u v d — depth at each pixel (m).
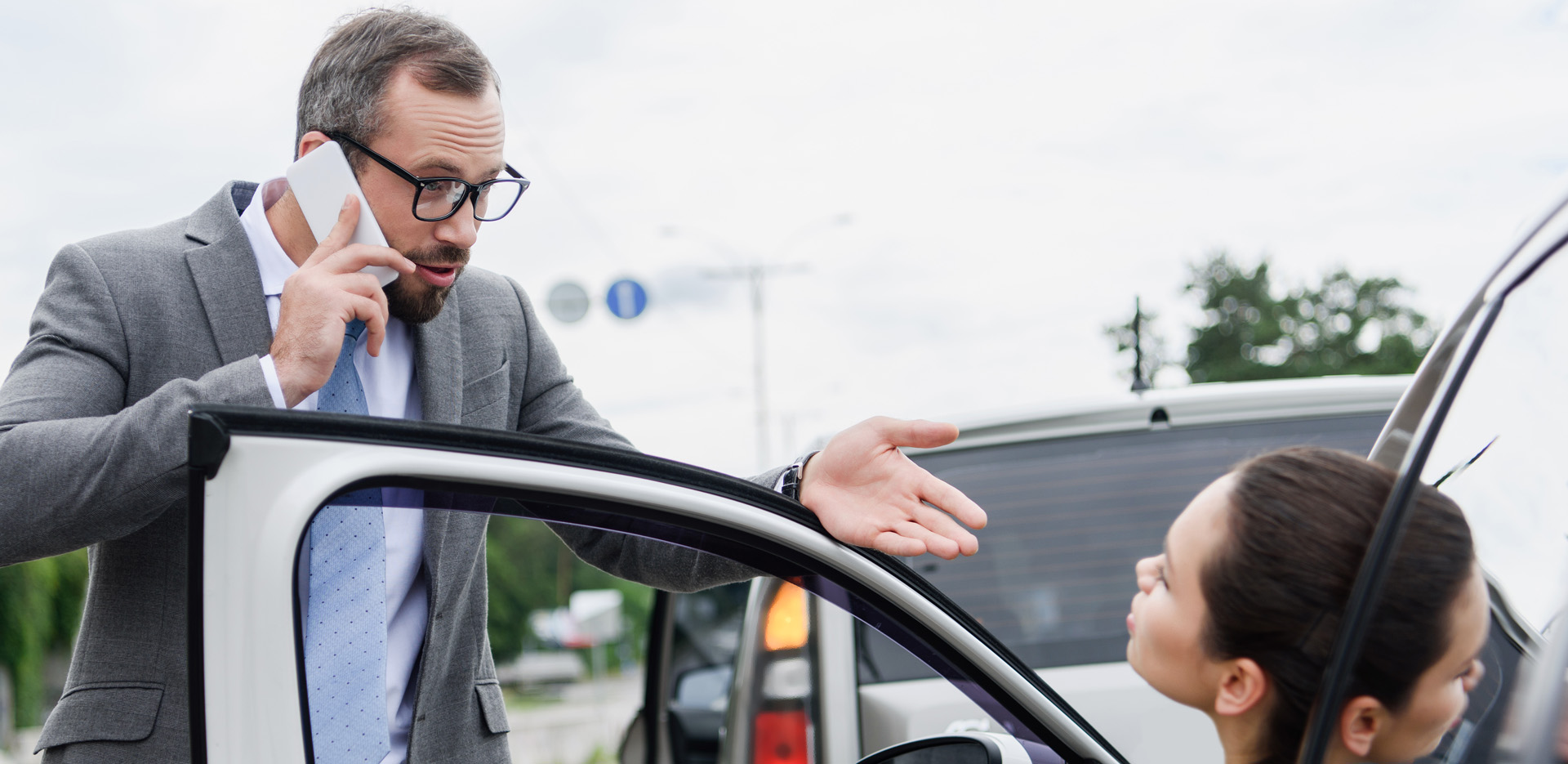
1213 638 1.11
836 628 2.43
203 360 1.53
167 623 1.40
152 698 1.38
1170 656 1.15
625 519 1.20
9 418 1.32
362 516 1.29
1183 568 1.14
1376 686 1.01
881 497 1.31
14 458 1.22
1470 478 1.04
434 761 1.55
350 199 1.46
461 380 1.70
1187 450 2.65
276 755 1.00
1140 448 2.66
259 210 1.65
